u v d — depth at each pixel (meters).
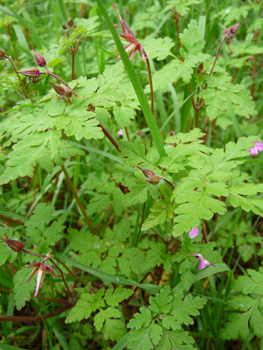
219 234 0.23
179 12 0.25
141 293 0.20
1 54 0.15
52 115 0.14
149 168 0.14
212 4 0.36
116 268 0.20
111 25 0.12
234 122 0.24
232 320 0.15
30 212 0.26
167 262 0.16
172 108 0.31
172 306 0.15
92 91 0.16
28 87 0.18
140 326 0.14
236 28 0.18
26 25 0.24
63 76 0.26
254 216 0.26
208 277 0.20
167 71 0.19
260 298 0.16
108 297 0.16
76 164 0.23
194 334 0.17
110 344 0.19
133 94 0.17
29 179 0.30
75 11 0.38
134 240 0.19
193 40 0.19
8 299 0.19
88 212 0.21
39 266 0.14
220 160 0.14
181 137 0.15
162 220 0.13
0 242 0.16
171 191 0.14
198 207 0.12
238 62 0.26
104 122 0.15
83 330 0.19
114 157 0.17
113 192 0.21
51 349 0.16
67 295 0.21
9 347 0.14
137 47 0.15
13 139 0.14
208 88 0.20
